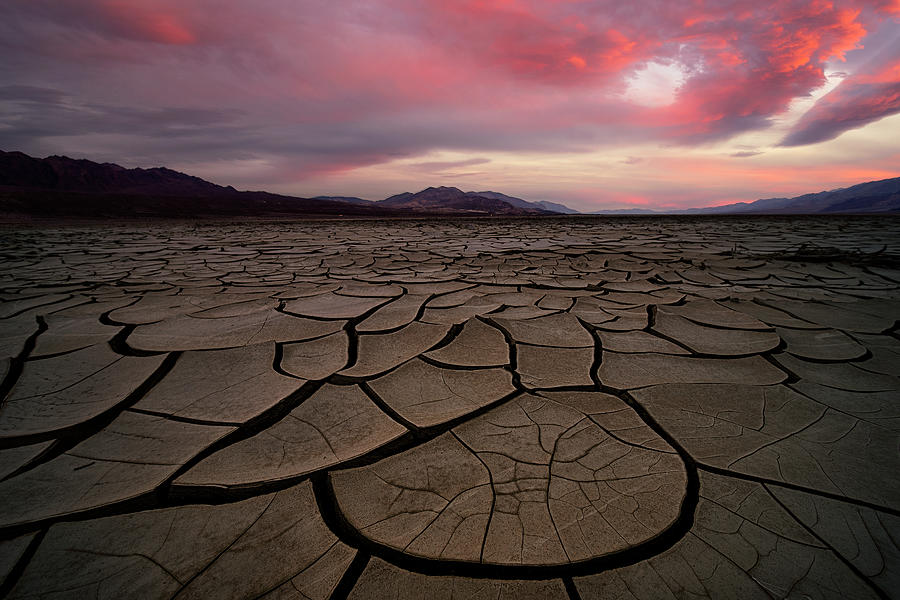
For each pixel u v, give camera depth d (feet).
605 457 1.33
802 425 1.51
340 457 1.35
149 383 1.87
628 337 2.50
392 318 2.88
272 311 3.05
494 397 1.75
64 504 1.12
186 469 1.28
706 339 2.46
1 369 1.97
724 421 1.55
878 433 1.45
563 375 1.97
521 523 1.06
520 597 0.87
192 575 0.91
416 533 1.03
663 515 1.08
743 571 0.92
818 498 1.13
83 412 1.62
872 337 2.45
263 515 1.09
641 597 0.87
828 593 0.86
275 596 0.87
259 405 1.69
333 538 1.02
